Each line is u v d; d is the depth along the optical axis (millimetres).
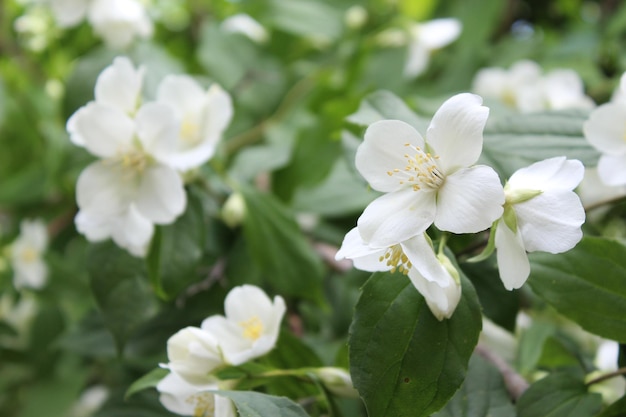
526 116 288
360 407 307
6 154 460
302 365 285
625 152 272
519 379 283
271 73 469
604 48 483
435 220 245
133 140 301
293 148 377
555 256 267
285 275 335
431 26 463
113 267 313
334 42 499
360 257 251
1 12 501
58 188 433
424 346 247
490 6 493
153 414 327
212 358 268
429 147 249
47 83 490
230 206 339
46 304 449
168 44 518
